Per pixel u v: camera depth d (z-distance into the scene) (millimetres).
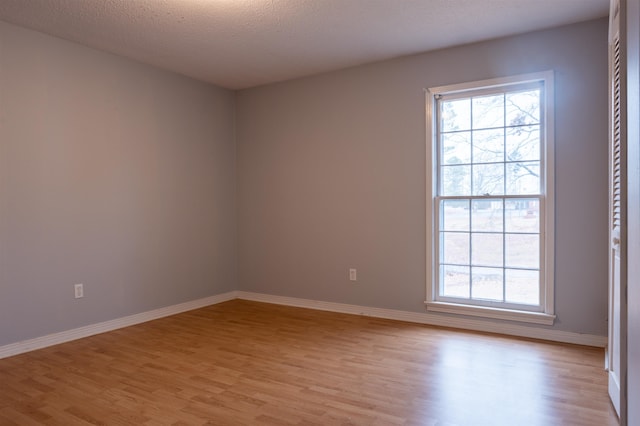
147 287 4168
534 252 3523
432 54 3883
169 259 4383
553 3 2982
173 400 2428
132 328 3893
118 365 2973
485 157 3723
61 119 3504
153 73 4227
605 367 2836
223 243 5000
